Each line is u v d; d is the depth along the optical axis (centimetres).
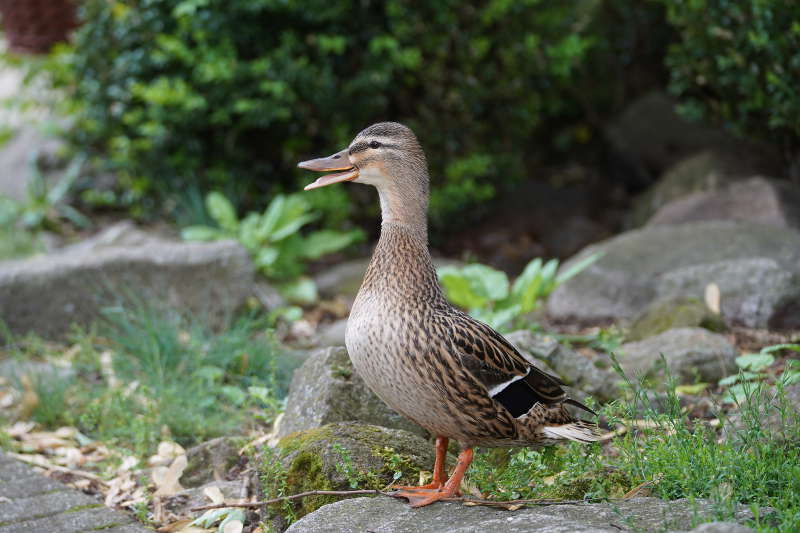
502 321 548
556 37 823
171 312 618
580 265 598
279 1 755
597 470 369
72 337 603
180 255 660
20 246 814
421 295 342
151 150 812
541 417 348
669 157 941
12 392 550
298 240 769
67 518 399
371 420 424
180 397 515
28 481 434
